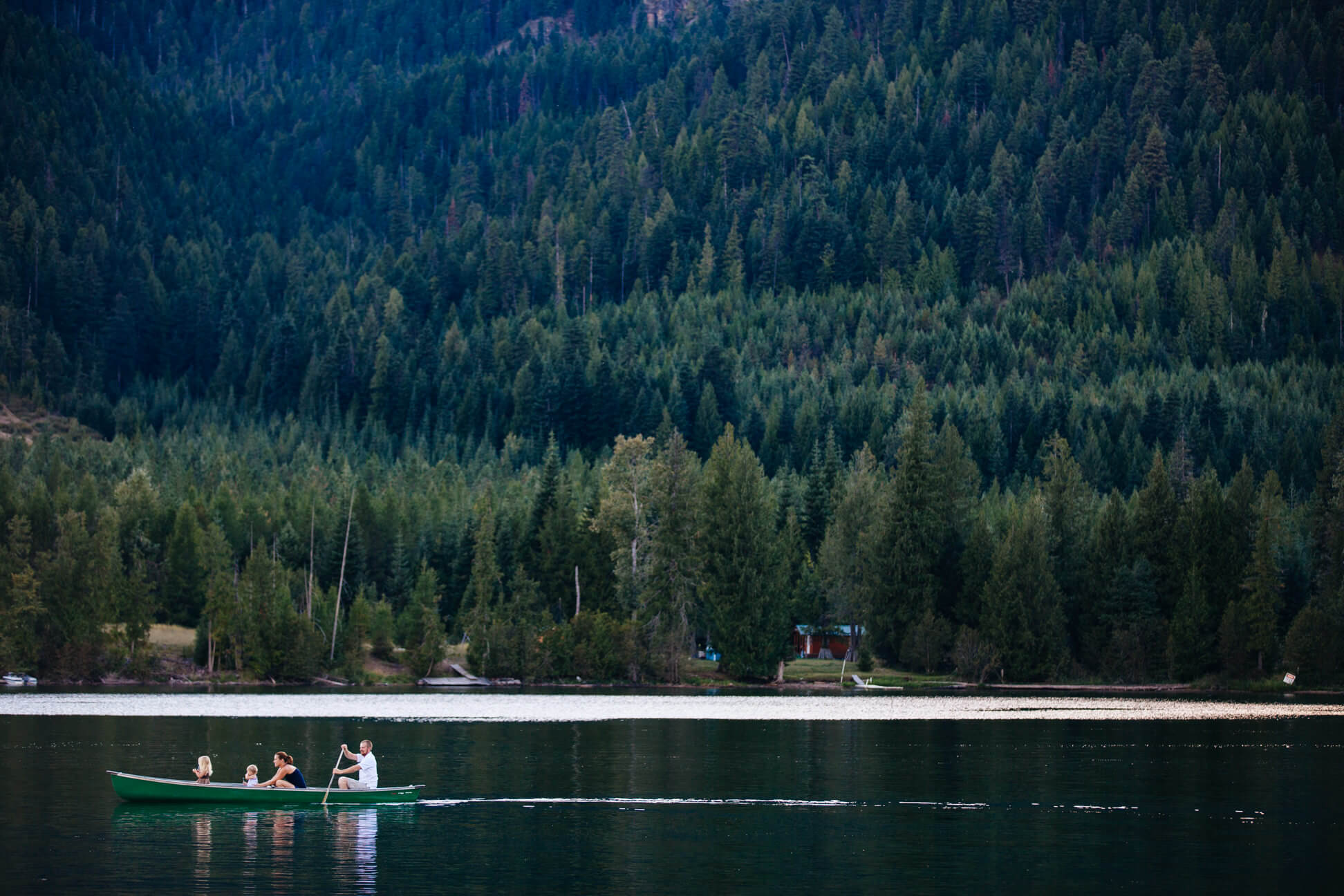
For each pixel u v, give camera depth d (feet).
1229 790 272.31
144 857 198.90
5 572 612.29
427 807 246.06
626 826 228.02
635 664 638.94
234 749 328.08
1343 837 221.05
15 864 194.18
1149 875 193.47
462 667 654.94
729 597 637.30
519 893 179.42
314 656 620.49
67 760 301.02
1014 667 646.74
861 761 315.37
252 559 636.07
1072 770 301.63
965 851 208.74
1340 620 628.28
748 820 234.58
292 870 191.62
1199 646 643.86
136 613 616.80
